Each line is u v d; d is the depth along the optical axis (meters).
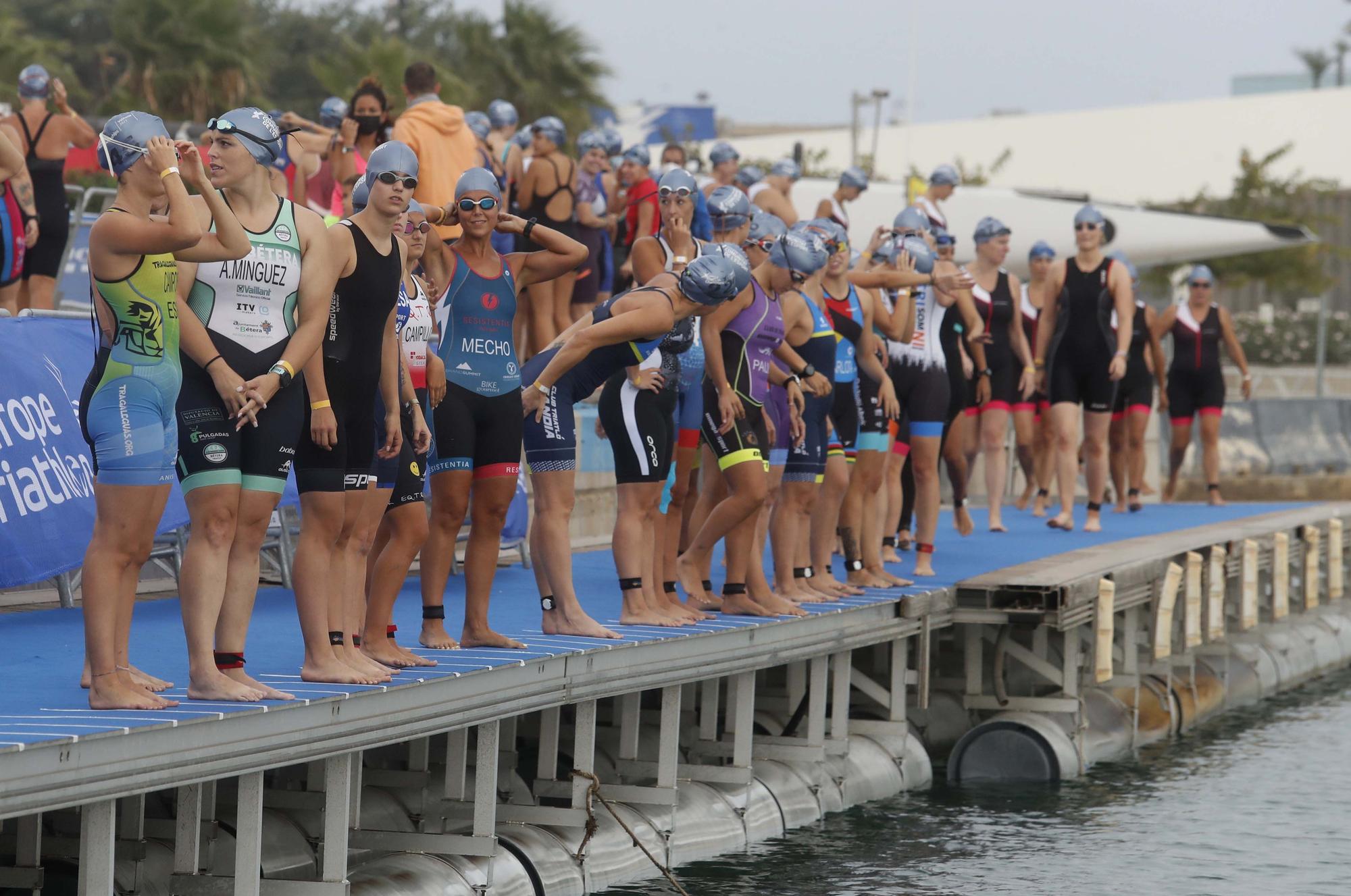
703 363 23.94
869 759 28.17
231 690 15.32
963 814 26.75
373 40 80.44
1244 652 41.22
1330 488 72.12
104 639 14.79
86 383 15.07
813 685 26.48
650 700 28.14
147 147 14.41
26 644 19.97
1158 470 60.44
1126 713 33.66
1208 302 51.50
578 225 38.00
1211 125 128.00
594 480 38.44
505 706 18.38
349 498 17.33
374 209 16.97
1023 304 45.81
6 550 21.81
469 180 19.41
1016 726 29.92
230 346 15.59
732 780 24.70
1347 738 35.06
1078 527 42.94
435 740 23.50
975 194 68.88
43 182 29.72
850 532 29.00
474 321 19.55
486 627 20.14
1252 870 23.41
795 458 26.05
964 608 29.58
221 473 15.46
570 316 37.88
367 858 19.00
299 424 16.16
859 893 21.70
